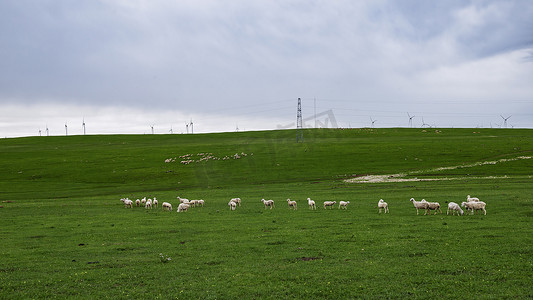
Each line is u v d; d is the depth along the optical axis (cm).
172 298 1859
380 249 2542
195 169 10212
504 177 7188
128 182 9025
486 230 2953
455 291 1822
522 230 2911
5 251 2773
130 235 3269
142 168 10612
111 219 4191
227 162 10962
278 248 2670
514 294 1756
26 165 11325
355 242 2755
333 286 1938
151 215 4431
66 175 9894
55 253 2700
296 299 1814
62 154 13538
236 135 19100
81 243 2998
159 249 2753
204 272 2211
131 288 2000
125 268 2314
